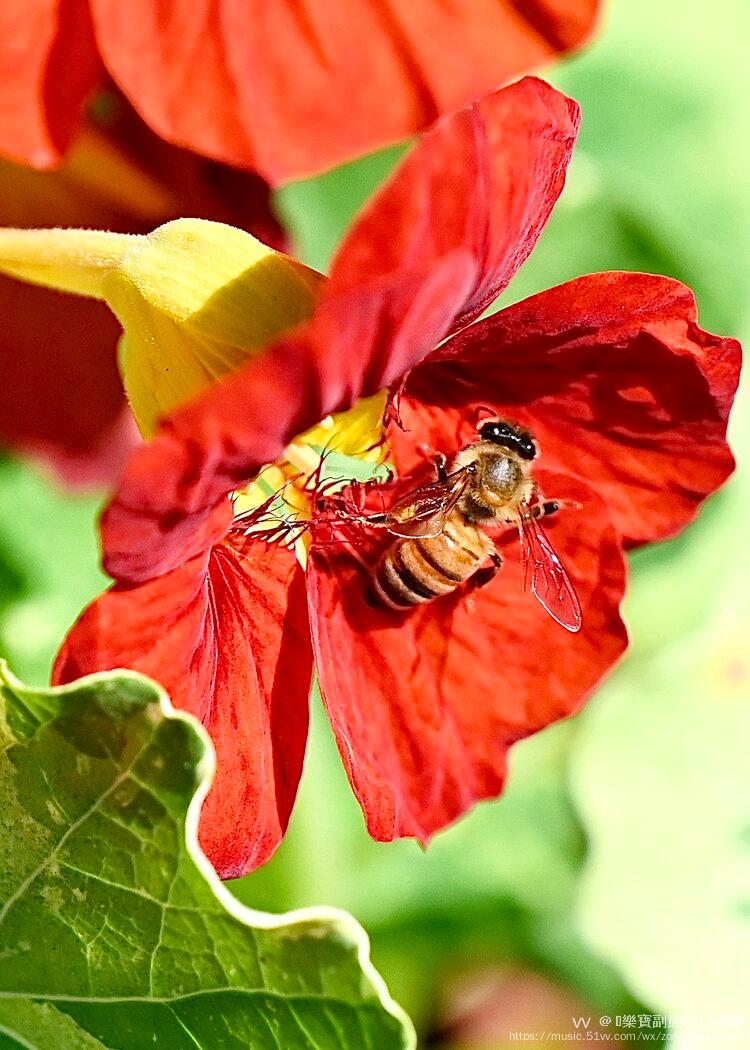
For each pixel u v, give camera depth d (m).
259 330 0.20
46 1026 0.20
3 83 0.20
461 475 0.22
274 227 0.26
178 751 0.19
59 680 0.20
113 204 0.26
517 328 0.21
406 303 0.19
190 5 0.20
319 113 0.20
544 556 0.22
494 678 0.22
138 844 0.19
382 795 0.21
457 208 0.19
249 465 0.20
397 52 0.20
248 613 0.21
